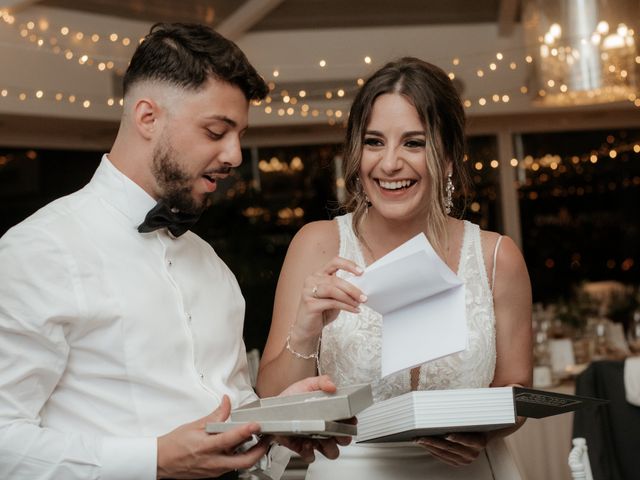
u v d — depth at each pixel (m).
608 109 8.38
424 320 1.96
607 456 4.19
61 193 8.09
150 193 1.88
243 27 7.27
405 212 2.30
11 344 1.67
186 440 1.62
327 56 7.91
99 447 1.64
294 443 1.79
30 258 1.71
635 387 4.15
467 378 2.39
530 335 2.52
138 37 7.11
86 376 1.77
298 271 2.52
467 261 2.49
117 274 1.82
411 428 1.84
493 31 7.97
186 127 1.80
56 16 6.64
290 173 9.00
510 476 2.40
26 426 1.64
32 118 7.02
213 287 2.03
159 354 1.83
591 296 7.23
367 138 2.31
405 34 7.96
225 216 7.07
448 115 2.31
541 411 2.00
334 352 2.44
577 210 9.17
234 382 2.03
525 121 8.91
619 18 5.54
